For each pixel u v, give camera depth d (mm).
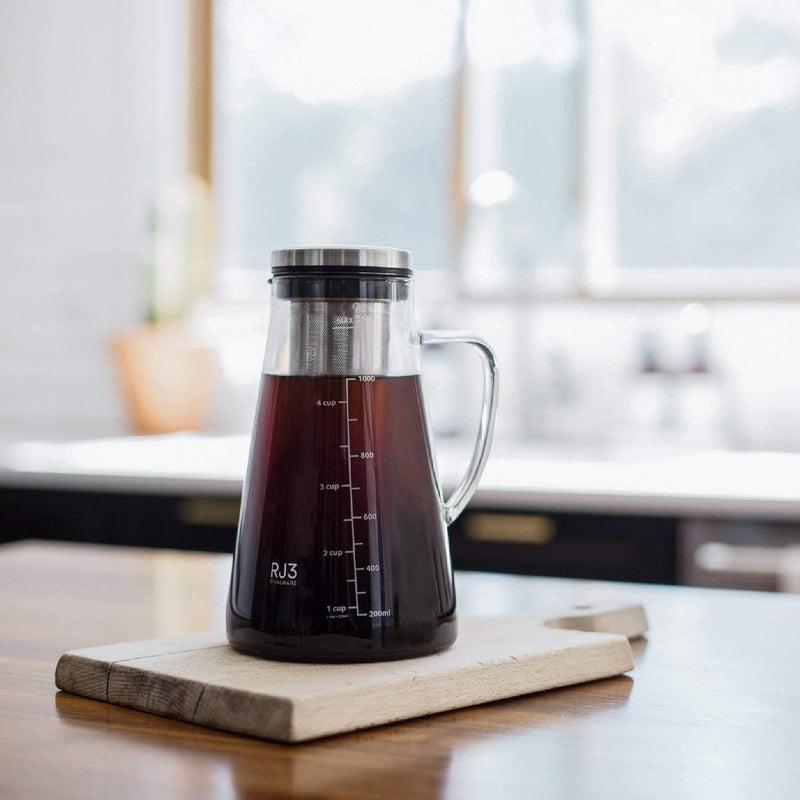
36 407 3145
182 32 3078
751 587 1899
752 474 2115
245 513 724
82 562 1275
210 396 3025
